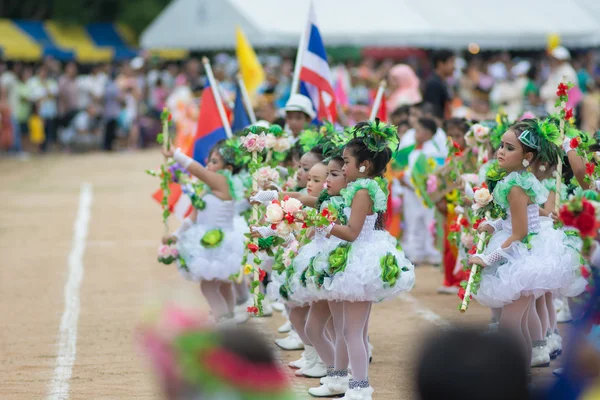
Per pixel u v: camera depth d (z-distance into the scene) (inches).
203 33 2057.1
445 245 830.5
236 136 687.1
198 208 679.1
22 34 3073.3
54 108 2374.5
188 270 677.3
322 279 517.3
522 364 226.7
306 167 613.9
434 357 226.5
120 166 2062.0
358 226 509.4
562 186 599.2
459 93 1721.2
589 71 1991.9
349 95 1721.2
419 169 839.7
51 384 569.0
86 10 3176.7
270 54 2495.1
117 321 733.3
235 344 229.9
